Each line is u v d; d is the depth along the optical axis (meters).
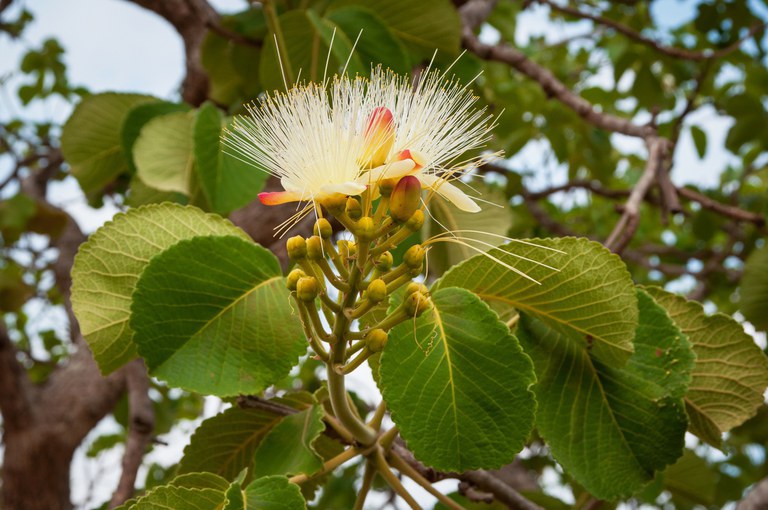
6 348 1.73
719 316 0.87
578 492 1.27
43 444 1.70
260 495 0.77
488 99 1.92
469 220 1.11
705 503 1.17
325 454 0.94
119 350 0.84
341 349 0.74
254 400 0.89
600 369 0.83
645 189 1.13
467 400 0.76
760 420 2.02
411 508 0.82
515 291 0.81
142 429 1.15
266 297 0.81
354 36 1.12
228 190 1.02
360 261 0.72
